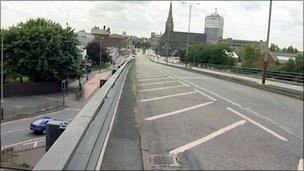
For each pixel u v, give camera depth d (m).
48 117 43.62
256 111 17.08
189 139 10.13
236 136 11.02
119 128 9.25
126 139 8.21
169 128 11.44
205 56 105.50
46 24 71.44
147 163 6.61
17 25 70.38
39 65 66.75
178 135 10.52
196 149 9.12
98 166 6.03
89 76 94.81
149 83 28.61
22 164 27.34
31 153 31.55
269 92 29.89
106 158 6.64
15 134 38.59
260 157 8.82
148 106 15.84
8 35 66.81
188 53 111.12
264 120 14.43
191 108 16.25
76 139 4.68
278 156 9.06
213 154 8.75
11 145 34.31
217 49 104.12
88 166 5.18
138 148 7.59
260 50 110.88
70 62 70.00
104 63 133.12
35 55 67.56
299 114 17.11
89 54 124.38
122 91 17.72
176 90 24.30
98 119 7.62
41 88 66.56
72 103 55.94
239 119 14.19
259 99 23.14
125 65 30.02
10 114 46.47
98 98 8.38
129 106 13.27
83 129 5.23
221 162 8.11
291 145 10.39
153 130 10.95
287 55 135.75
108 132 8.53
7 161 28.02
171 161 7.77
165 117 13.40
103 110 8.70
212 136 10.73
